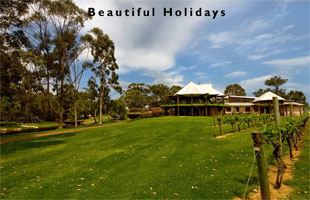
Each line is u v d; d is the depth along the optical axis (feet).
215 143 34.68
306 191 13.93
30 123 153.58
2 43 60.03
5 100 130.00
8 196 15.52
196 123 76.43
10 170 22.97
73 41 101.24
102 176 19.60
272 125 17.48
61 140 49.47
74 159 27.55
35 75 88.58
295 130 27.84
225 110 173.06
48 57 93.30
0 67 57.21
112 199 14.34
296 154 24.52
